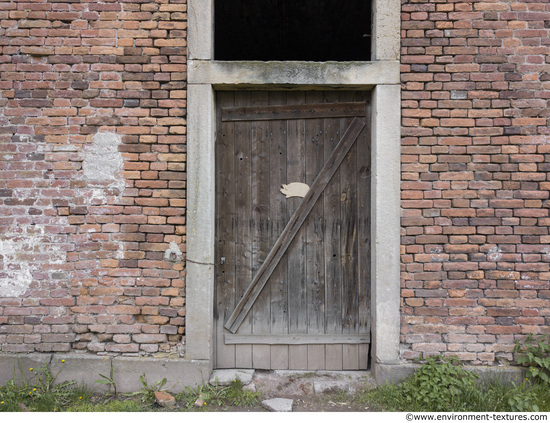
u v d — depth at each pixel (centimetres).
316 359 335
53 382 308
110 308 310
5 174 308
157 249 310
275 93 330
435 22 306
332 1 486
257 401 300
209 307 312
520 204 305
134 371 308
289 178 334
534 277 306
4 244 309
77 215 310
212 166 315
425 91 306
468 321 306
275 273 335
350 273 334
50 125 309
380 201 308
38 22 308
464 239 306
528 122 304
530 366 299
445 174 306
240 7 496
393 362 309
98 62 309
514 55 305
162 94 309
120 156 309
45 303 309
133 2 309
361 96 329
